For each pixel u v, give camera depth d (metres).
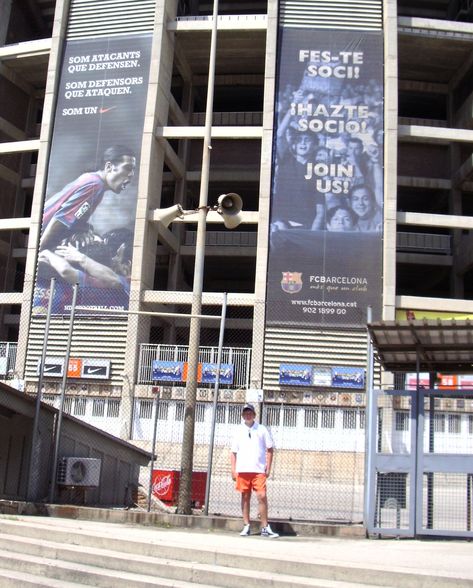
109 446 16.20
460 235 37.69
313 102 32.75
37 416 13.02
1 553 7.98
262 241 31.41
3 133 40.19
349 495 18.98
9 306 40.44
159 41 34.09
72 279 32.09
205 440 29.05
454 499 10.55
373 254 31.12
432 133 33.41
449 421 11.43
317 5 33.84
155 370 30.34
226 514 14.52
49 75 34.72
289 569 6.91
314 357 30.09
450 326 9.83
